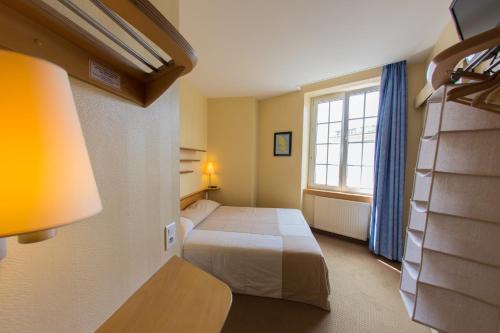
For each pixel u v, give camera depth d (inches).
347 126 116.1
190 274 31.5
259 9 55.2
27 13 13.6
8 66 10.2
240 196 136.1
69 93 12.6
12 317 15.2
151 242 30.8
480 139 33.6
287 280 65.7
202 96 130.3
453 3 36.2
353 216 110.5
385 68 90.9
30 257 16.1
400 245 91.6
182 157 106.5
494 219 32.6
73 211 11.9
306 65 90.0
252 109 132.3
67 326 19.0
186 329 22.1
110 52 20.6
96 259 21.9
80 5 19.8
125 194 25.6
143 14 14.6
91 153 20.8
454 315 36.5
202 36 67.3
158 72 25.1
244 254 67.4
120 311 24.4
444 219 36.8
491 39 18.5
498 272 32.7
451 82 29.1
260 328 57.4
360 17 59.2
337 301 68.3
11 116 10.2
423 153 44.6
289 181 129.9
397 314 62.7
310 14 57.6
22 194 10.3
